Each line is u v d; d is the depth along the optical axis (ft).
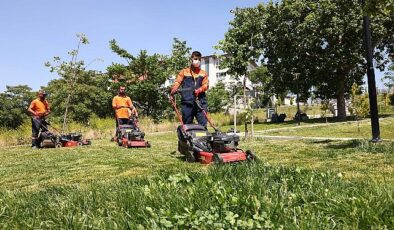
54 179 21.12
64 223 10.99
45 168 25.73
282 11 108.68
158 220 10.35
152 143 45.60
